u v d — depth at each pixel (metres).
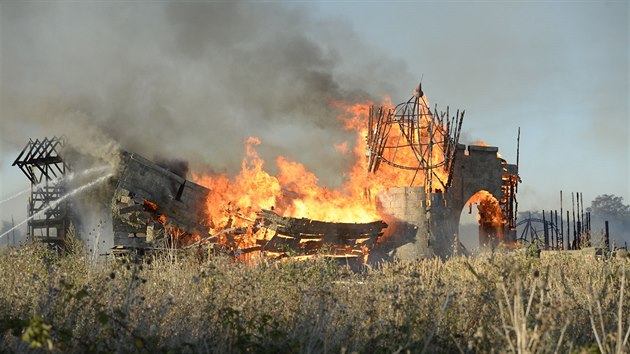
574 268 13.30
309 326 7.28
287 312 8.37
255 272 10.77
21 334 6.36
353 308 8.59
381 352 6.74
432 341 7.16
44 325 5.23
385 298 8.56
